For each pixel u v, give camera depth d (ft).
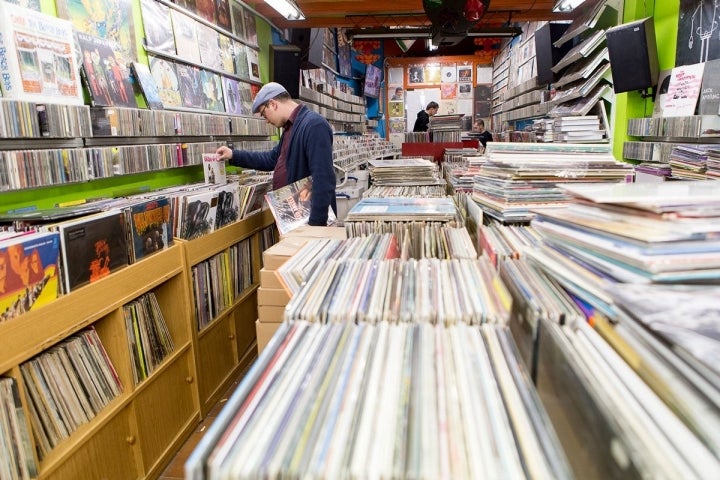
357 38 20.48
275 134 16.21
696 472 1.27
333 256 3.86
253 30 14.67
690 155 8.63
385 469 1.50
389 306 2.71
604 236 2.56
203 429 7.55
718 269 2.18
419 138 19.39
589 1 15.55
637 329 1.89
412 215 5.13
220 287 8.55
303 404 1.84
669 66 11.25
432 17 14.39
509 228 4.66
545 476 1.47
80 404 5.20
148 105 8.68
